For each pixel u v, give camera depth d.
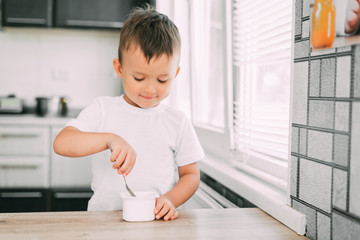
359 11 0.61
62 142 0.91
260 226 0.81
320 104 0.74
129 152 0.86
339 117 0.68
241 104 1.45
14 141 2.78
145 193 0.86
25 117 2.78
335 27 0.68
